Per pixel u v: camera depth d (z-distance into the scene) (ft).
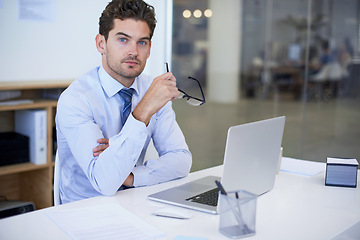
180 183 5.84
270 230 4.31
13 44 10.38
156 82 5.43
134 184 5.65
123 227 4.27
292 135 20.12
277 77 27.91
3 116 10.12
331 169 5.85
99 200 5.10
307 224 4.50
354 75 23.09
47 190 9.89
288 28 27.17
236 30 27.96
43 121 9.64
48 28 10.85
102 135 5.81
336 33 23.67
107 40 5.83
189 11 24.44
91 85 6.16
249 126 4.70
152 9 5.90
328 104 24.29
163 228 4.30
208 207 4.81
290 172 6.48
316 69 25.25
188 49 26.73
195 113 24.48
